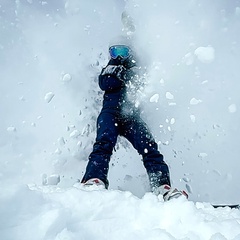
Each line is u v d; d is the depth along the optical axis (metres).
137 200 1.64
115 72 2.68
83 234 1.28
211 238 1.25
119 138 3.03
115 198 1.57
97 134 2.53
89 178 2.28
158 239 1.28
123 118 2.61
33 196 1.34
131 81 2.73
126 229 1.38
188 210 1.54
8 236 1.14
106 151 2.42
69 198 1.49
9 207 1.25
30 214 1.25
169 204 1.61
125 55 2.75
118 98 2.66
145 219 1.48
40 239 1.15
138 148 2.54
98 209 1.46
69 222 1.32
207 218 1.53
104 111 2.63
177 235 1.37
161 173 2.35
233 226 1.37
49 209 1.30
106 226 1.37
